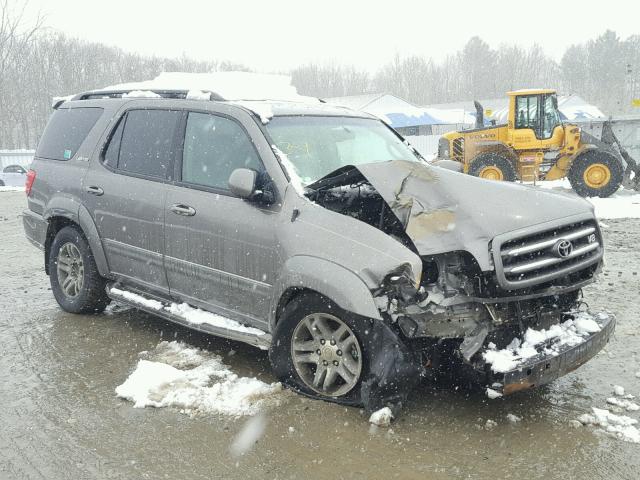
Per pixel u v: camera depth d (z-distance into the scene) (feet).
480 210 12.25
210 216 14.70
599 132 74.74
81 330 18.01
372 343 11.96
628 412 12.64
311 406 12.95
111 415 12.75
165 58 240.32
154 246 16.22
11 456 11.21
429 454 11.16
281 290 13.17
